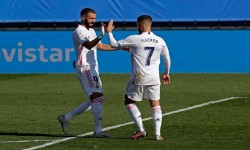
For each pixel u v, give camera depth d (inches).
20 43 2913.4
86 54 1453.0
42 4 3002.0
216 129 1525.6
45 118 1731.1
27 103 2025.1
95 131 1441.9
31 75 2842.0
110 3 2974.9
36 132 1512.1
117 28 2965.1
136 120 1403.8
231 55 2901.1
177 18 2960.1
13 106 1962.4
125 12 2970.0
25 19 3004.4
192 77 2728.8
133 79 1397.6
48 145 1341.0
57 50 2910.9
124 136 1451.8
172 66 2908.5
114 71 2910.9
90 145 1338.6
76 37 1443.2
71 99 2114.9
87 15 1448.1
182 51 2898.6
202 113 1781.5
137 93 1402.6
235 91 2278.5
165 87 2401.6
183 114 1765.5
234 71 2906.0
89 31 1451.8
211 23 2957.7
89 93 1445.6
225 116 1722.4
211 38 2898.6
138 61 1390.3
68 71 2913.4
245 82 2556.6
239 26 2950.3
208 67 2903.5
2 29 2997.0
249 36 2893.7
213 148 1300.4
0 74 2891.2
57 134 1485.0
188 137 1424.7
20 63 2923.2
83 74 1448.1
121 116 1749.5
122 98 2119.8
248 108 1870.1
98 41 1417.3
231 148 1300.4
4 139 1416.1
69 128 1563.7
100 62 2913.4
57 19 2994.6
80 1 2992.1
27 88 2405.3
